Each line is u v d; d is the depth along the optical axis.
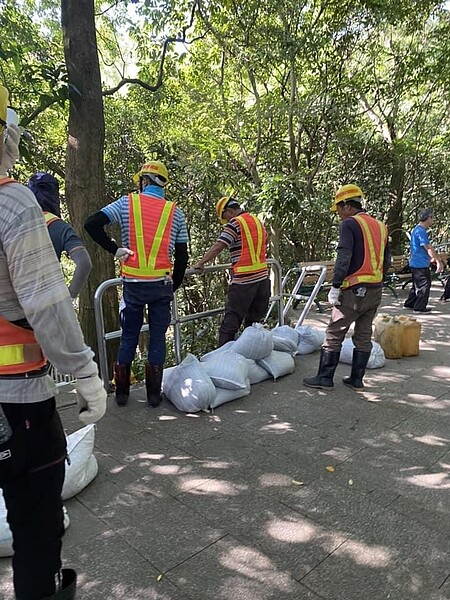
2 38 6.05
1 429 1.27
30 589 1.41
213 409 3.81
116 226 6.73
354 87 9.94
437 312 7.82
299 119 9.54
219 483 2.79
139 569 2.13
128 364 3.79
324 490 2.73
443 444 3.28
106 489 2.73
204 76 9.84
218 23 8.73
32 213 1.26
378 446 3.24
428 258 7.73
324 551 2.24
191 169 8.54
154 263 3.65
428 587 2.03
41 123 8.35
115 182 7.97
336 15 8.84
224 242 4.66
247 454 3.13
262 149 10.29
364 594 2.00
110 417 3.65
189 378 3.80
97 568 2.13
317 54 8.98
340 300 4.05
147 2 8.20
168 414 3.72
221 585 2.04
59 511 1.45
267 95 9.73
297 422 3.60
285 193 8.00
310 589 2.02
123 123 9.15
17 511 1.38
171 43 8.66
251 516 2.50
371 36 9.52
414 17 9.78
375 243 3.96
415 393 4.19
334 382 4.43
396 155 12.00
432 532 2.38
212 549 2.26
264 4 8.12
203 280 8.93
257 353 4.42
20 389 1.30
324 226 10.81
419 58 10.42
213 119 9.84
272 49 8.30
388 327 5.20
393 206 12.87
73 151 5.39
